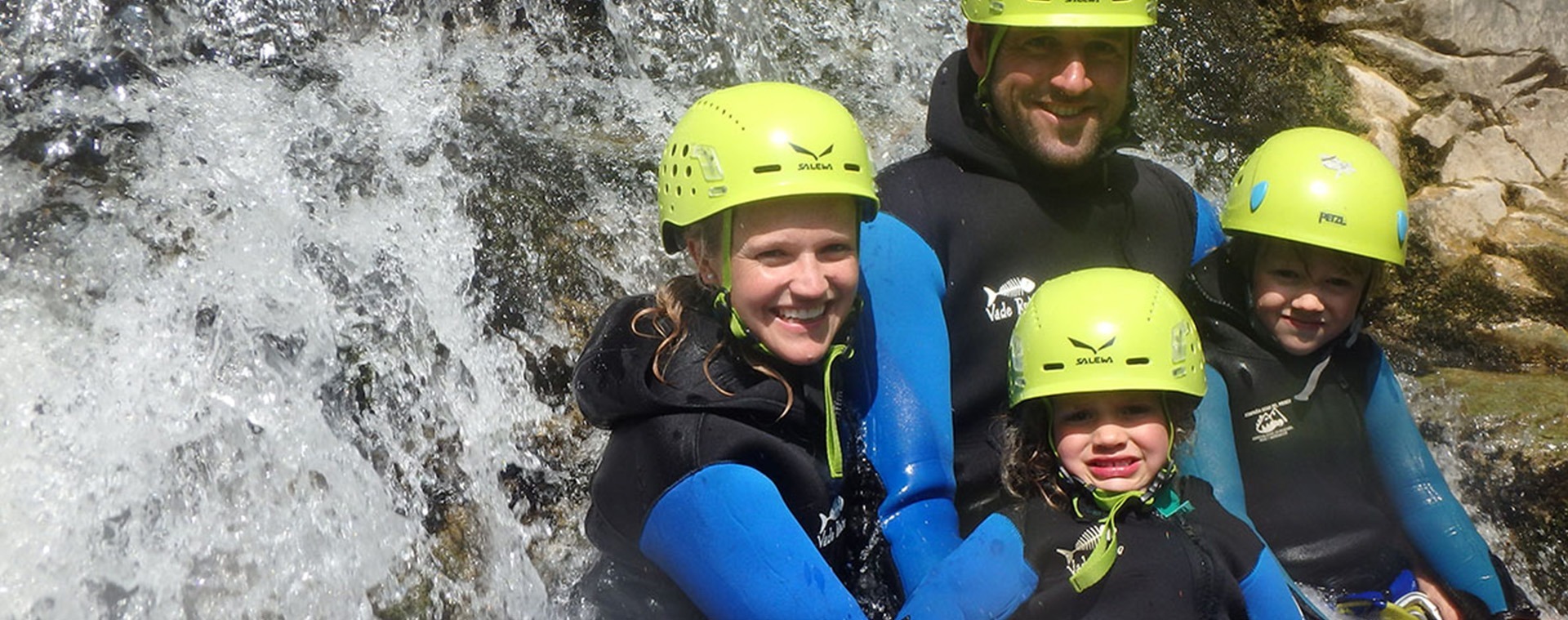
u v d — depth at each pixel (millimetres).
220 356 2496
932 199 2539
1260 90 3713
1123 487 2297
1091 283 2352
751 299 2197
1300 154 2588
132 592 2301
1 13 2838
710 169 2205
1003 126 2553
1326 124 3705
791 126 2191
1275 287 2584
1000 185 2553
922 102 3545
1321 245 2527
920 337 2432
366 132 2895
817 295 2186
